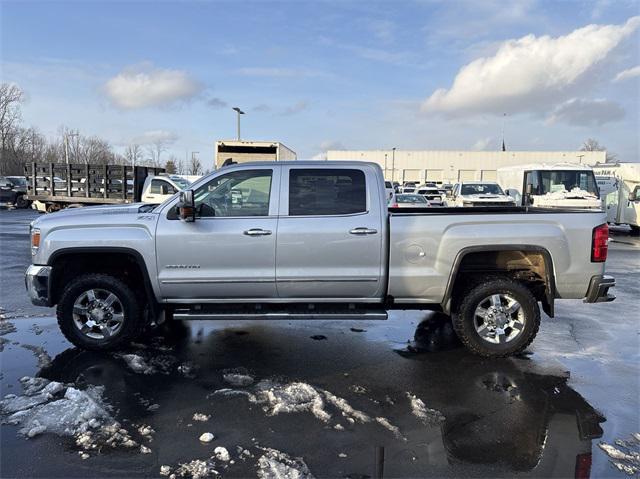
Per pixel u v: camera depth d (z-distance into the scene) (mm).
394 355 5250
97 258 5297
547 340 5816
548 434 3586
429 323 6504
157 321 5238
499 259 5250
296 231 4926
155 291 5074
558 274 4984
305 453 3299
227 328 6199
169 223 5008
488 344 5039
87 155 71500
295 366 4891
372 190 5035
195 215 4988
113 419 3725
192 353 5238
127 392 4223
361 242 4941
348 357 5172
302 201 5023
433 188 33781
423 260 4977
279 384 4426
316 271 4977
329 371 4766
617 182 21125
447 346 5559
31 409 3836
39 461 3160
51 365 4809
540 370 4836
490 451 3354
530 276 5227
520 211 5844
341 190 5047
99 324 5191
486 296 5012
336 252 4949
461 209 5957
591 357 5227
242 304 5176
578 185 17875
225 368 4809
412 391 4309
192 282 5004
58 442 3383
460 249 4941
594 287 4996
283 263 4969
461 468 3154
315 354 5258
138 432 3541
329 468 3135
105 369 4730
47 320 6359
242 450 3320
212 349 5375
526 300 4984
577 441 3494
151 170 21625
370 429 3633
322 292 5059
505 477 3064
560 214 4973
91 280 5113
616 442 3484
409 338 5852
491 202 17672
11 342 5484
